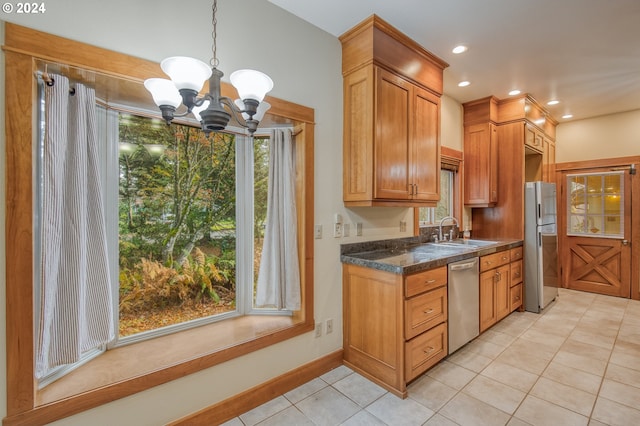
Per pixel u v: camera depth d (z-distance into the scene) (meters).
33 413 1.25
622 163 4.24
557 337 2.92
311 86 2.23
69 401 1.33
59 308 1.36
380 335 2.15
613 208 4.32
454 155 3.76
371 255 2.46
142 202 1.86
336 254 2.42
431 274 2.25
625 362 2.42
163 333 1.92
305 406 1.93
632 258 4.17
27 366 1.25
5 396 1.21
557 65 2.87
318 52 2.28
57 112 1.32
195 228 2.06
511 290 3.44
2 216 1.20
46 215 1.28
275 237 2.13
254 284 2.28
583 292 4.54
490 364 2.42
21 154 1.23
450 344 2.43
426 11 2.08
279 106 2.03
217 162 2.14
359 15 2.14
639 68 2.94
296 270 2.15
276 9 2.04
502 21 2.19
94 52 1.39
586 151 4.54
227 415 1.79
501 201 3.91
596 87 3.40
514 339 2.88
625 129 4.23
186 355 1.69
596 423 1.75
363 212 2.65
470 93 3.59
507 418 1.80
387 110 2.30
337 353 2.40
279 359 2.05
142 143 1.86
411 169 2.51
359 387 2.13
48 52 1.28
